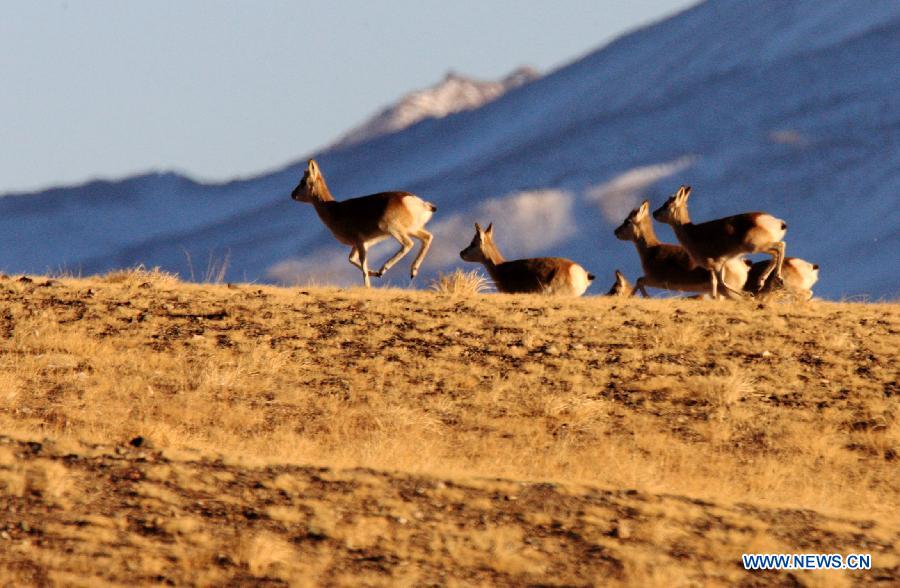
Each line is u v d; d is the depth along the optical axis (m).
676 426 66.81
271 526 47.00
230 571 43.47
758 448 64.25
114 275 96.06
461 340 79.12
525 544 46.69
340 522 47.59
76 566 42.97
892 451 64.19
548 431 65.44
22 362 71.00
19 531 45.22
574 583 43.81
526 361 75.69
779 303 93.06
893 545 48.91
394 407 66.94
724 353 77.75
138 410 64.56
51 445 53.22
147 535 45.72
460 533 47.28
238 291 90.00
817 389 72.31
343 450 59.88
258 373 71.81
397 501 49.88
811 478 60.31
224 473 51.66
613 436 65.00
